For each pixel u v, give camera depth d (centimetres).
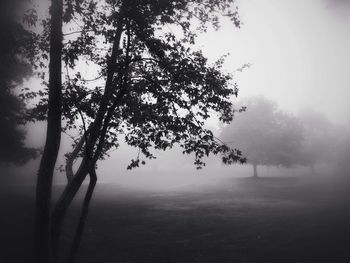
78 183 851
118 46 886
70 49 888
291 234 1797
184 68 874
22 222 1806
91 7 872
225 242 1691
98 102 876
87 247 1555
